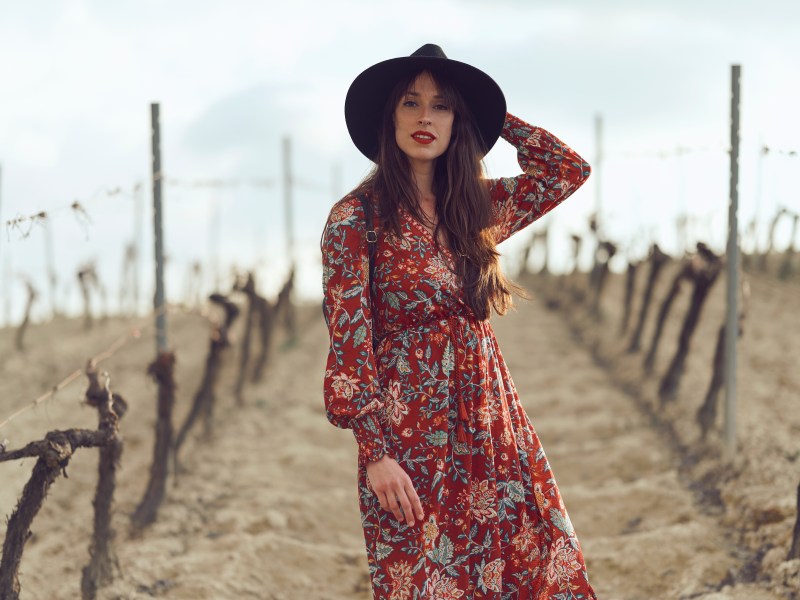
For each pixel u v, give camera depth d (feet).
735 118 19.49
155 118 20.20
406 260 9.16
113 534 14.99
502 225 10.18
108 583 14.74
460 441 9.14
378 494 8.80
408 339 9.19
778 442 21.27
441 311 9.19
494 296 9.59
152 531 18.54
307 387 34.83
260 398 32.50
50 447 11.00
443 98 9.53
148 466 23.26
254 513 19.72
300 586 16.31
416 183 9.55
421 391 9.09
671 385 27.43
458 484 9.14
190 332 43.73
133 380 32.99
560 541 9.36
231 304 24.85
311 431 28.04
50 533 18.58
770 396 26.07
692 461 21.49
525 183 10.25
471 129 9.84
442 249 9.33
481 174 9.87
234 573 15.87
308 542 18.75
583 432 26.12
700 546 16.22
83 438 11.73
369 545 9.17
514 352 40.16
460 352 9.23
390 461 8.82
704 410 22.54
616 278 58.59
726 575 15.01
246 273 31.83
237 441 26.73
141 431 26.84
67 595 14.85
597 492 20.15
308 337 47.01
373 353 9.05
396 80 9.73
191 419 23.21
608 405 28.76
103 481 14.69
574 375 34.17
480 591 9.18
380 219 9.29
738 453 20.61
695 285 26.78
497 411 9.37
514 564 9.37
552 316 49.88
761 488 18.17
